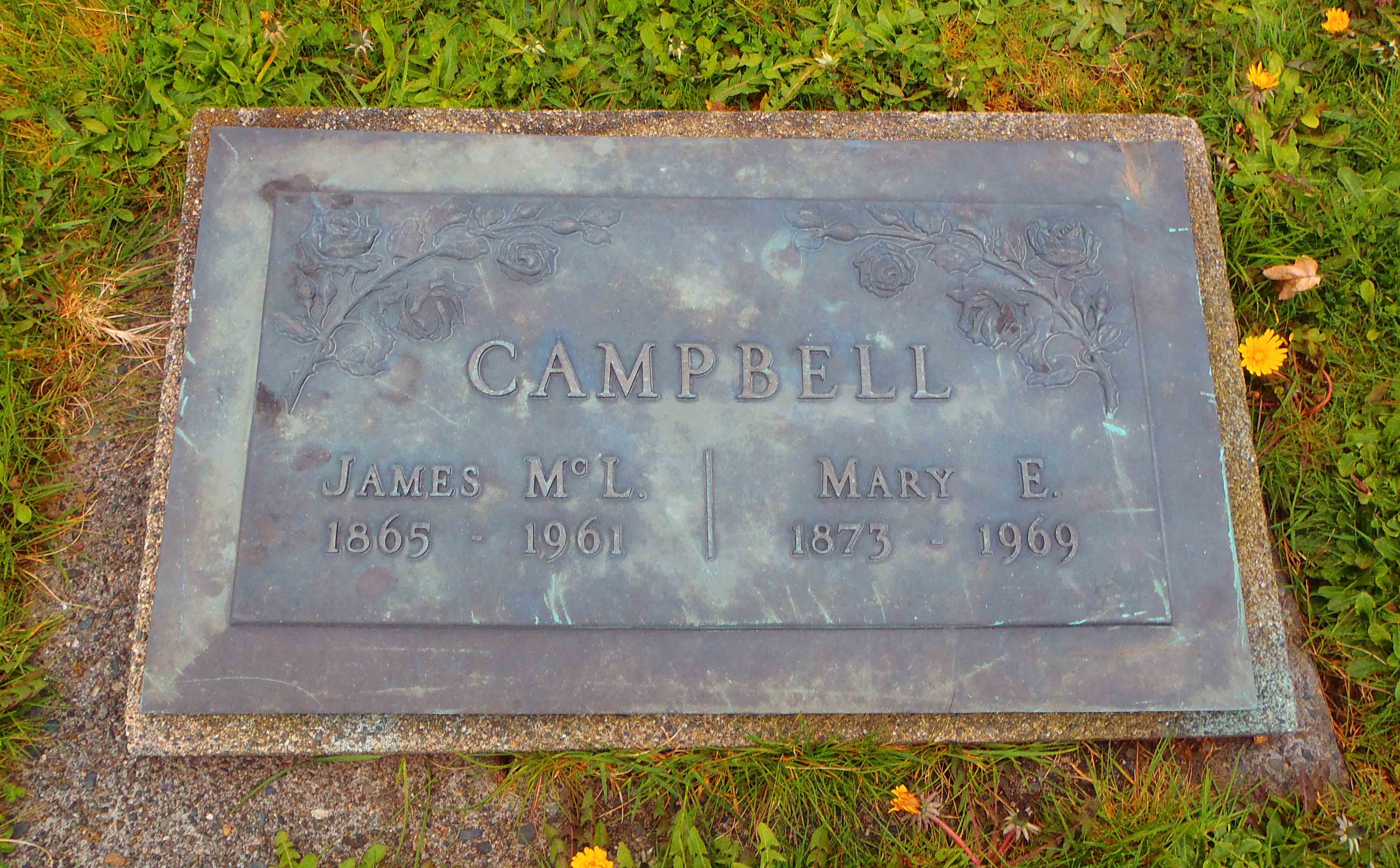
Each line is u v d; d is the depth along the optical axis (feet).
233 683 7.53
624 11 10.36
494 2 10.39
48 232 9.33
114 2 10.07
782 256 8.43
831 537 7.88
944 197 8.70
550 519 7.83
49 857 7.75
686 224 8.47
